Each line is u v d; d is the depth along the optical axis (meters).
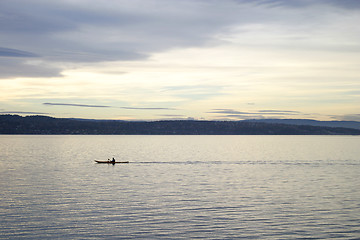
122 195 58.91
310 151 176.50
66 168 95.94
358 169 96.88
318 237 40.09
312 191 63.00
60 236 40.06
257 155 148.12
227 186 67.69
